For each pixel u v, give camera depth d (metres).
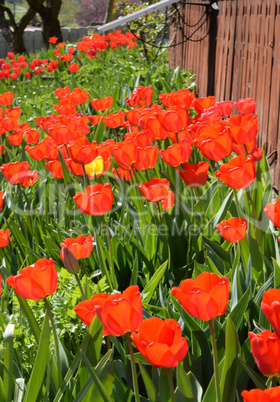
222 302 1.33
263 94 5.85
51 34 20.23
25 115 7.07
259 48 6.05
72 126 3.53
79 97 5.11
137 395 1.46
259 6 6.06
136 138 2.98
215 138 2.56
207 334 2.01
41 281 1.60
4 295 2.45
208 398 1.55
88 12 50.16
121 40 12.32
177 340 1.25
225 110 3.47
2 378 1.76
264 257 2.37
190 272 2.79
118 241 2.80
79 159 2.98
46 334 1.60
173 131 3.20
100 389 1.49
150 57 12.62
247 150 2.84
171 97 4.02
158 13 13.42
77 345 2.09
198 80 9.89
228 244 2.74
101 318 1.37
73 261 1.94
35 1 20.12
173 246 2.81
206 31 8.97
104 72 9.73
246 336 2.06
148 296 2.30
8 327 1.71
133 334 1.29
